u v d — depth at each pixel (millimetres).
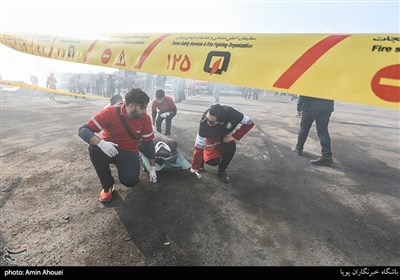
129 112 2018
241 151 4156
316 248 1855
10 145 4090
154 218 2156
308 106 3633
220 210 2334
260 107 10539
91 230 1957
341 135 5648
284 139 5020
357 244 1914
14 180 2791
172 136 4980
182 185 2801
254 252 1790
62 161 3422
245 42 628
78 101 11211
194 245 1836
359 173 3355
